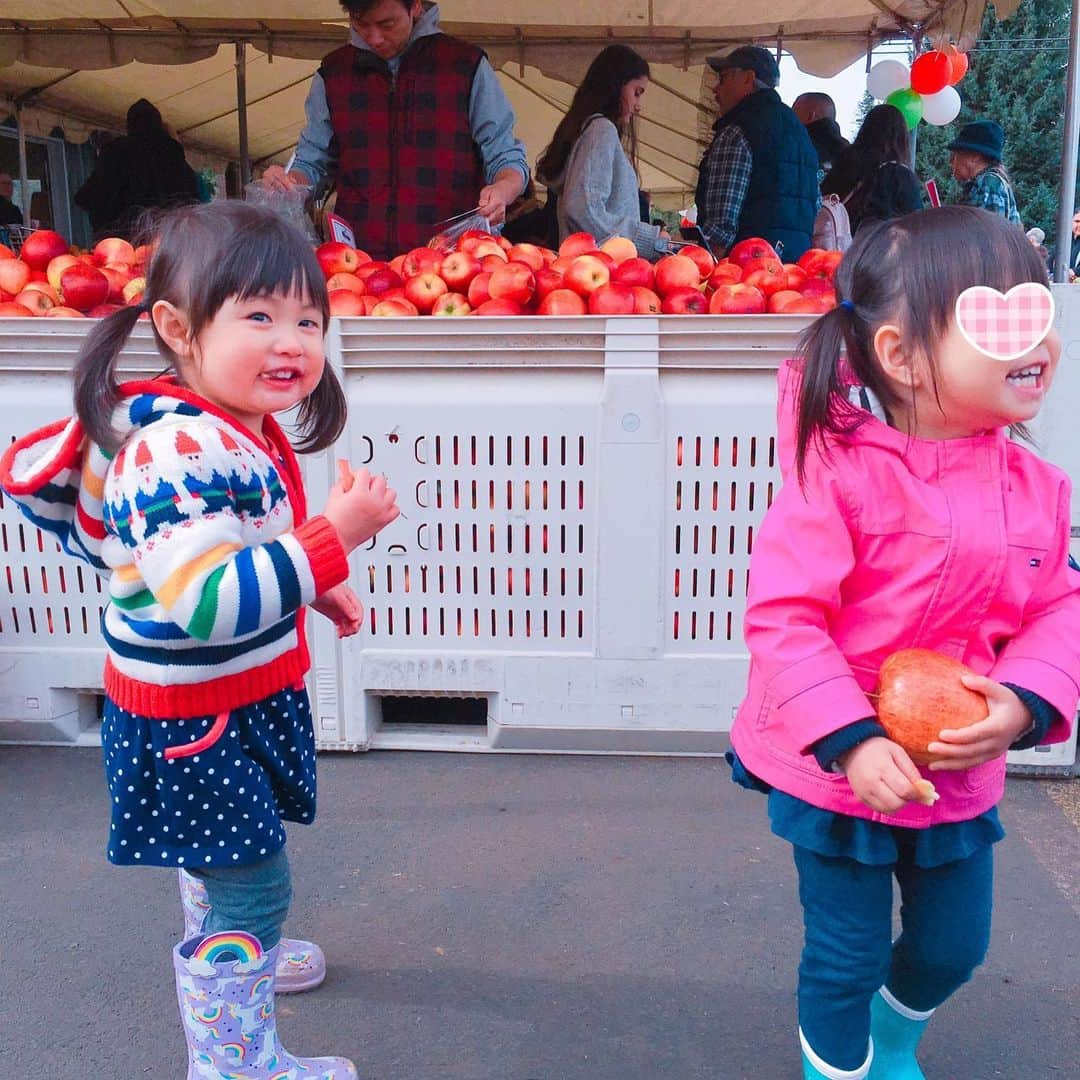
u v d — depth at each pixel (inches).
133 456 53.9
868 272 54.6
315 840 98.2
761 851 96.3
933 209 54.9
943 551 55.3
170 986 78.5
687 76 359.3
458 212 159.6
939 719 51.7
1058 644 56.1
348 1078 67.6
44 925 85.5
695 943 83.7
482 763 113.0
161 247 57.3
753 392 103.0
